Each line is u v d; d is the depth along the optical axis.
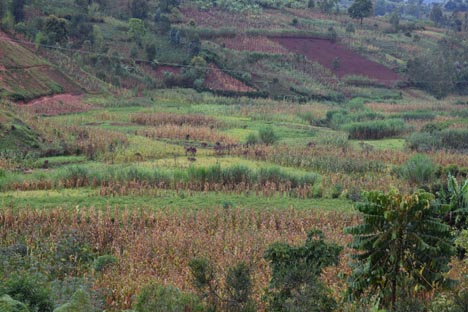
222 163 45.00
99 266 22.34
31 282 16.80
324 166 44.09
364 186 37.88
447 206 16.20
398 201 16.05
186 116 68.50
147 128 60.78
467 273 18.33
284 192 36.25
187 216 29.70
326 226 28.70
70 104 73.56
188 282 20.53
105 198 33.19
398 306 16.20
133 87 88.62
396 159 48.22
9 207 30.00
